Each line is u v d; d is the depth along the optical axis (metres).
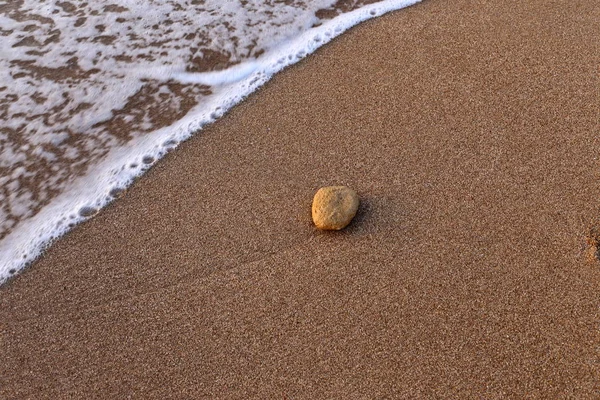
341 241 2.24
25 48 3.37
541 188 2.31
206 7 3.57
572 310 1.93
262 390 1.85
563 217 2.20
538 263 2.07
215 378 1.89
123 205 2.49
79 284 2.22
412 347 1.90
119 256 2.30
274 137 2.69
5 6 3.68
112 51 3.32
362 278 2.11
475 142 2.52
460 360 1.85
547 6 3.19
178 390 1.88
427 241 2.19
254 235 2.31
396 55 3.03
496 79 2.79
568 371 1.79
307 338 1.96
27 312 2.15
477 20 3.17
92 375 1.94
